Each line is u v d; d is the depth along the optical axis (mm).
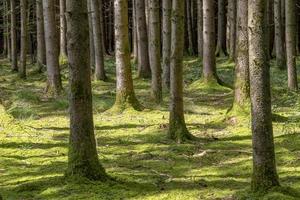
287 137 10492
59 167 8562
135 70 27281
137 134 11531
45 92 18828
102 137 11328
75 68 6910
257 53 6133
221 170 8312
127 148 10156
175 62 10516
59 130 12258
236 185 7277
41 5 26094
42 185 7078
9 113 13578
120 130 12055
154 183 7430
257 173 6480
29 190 6992
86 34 6895
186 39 38500
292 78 17328
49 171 8281
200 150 9859
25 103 16000
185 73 25719
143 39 23562
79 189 6832
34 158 9375
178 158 9250
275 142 10234
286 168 8359
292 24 17234
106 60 34188
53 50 18719
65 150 10039
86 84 6980
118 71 14328
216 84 20016
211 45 20188
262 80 6203
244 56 12562
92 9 22797
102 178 7152
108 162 9031
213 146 10148
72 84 6969
